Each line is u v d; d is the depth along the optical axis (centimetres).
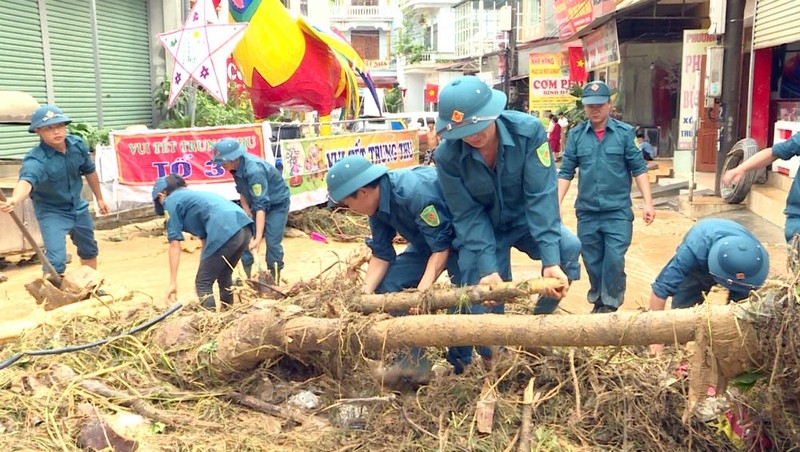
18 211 828
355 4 5488
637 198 1278
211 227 543
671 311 319
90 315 517
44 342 469
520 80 2978
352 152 1159
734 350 306
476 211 389
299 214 1065
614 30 1557
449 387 380
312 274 787
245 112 1538
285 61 1173
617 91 1873
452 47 4800
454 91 340
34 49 1216
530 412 347
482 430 340
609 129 561
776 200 946
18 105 842
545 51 2783
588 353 392
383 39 5494
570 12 2084
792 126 981
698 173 1380
